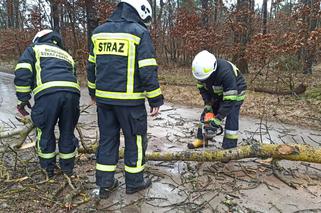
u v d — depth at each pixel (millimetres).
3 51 21219
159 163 4125
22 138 3908
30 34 18516
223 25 12406
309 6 10109
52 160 3559
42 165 3555
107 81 3031
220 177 3766
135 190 3332
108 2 12734
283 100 8000
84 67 12953
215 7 12922
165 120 6445
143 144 3277
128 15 3068
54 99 3330
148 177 3707
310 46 9109
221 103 4066
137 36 2947
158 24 16453
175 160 4020
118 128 3252
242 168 3990
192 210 3027
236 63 12086
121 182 3617
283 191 3438
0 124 5922
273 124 6195
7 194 3225
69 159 3576
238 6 11648
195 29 13078
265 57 9500
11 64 20188
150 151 4219
